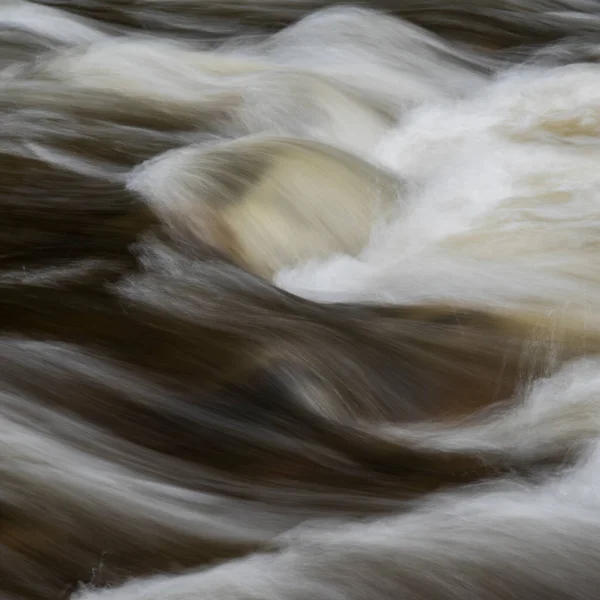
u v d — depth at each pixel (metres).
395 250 12.12
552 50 20.33
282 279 11.42
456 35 20.88
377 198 12.77
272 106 16.25
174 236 11.73
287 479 8.30
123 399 8.96
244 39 20.97
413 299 10.85
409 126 16.83
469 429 8.98
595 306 10.69
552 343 9.98
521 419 9.02
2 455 8.03
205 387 9.13
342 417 9.12
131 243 11.52
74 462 8.20
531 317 10.45
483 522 7.61
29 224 11.97
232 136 15.52
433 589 6.98
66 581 7.13
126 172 13.52
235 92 16.67
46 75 17.36
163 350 9.53
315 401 9.18
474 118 16.84
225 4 23.17
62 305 10.17
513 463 8.46
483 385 9.45
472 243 12.20
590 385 9.30
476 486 8.14
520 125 16.28
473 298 10.88
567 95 17.47
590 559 7.28
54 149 14.23
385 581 7.01
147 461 8.39
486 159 14.78
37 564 7.21
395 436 8.91
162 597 6.91
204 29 21.70
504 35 20.98
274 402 9.10
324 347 9.68
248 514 7.86
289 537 7.55
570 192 13.54
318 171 12.65
